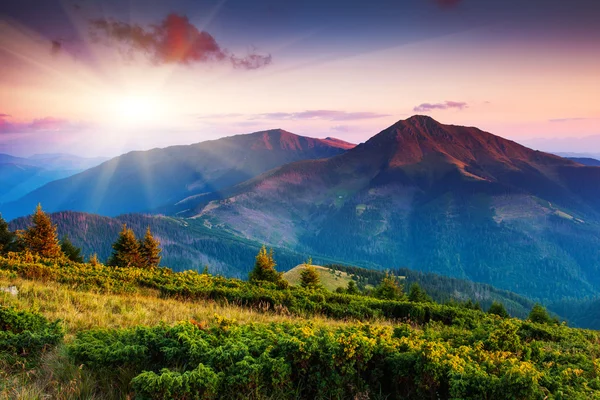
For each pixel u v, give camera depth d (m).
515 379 5.36
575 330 14.73
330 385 5.82
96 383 5.67
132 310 11.67
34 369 6.06
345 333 6.71
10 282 13.88
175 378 4.96
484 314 16.70
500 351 7.40
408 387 6.05
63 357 6.28
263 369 5.58
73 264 21.25
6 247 39.09
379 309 16.94
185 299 15.84
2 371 5.78
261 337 6.77
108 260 45.34
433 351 5.93
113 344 6.30
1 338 6.63
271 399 5.43
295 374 5.93
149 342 6.36
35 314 7.70
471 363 6.34
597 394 5.78
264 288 19.97
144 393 5.07
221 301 15.86
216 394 5.28
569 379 6.60
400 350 6.52
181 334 6.21
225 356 5.61
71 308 10.88
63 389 5.40
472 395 5.48
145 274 19.92
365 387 5.93
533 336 13.20
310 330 6.64
